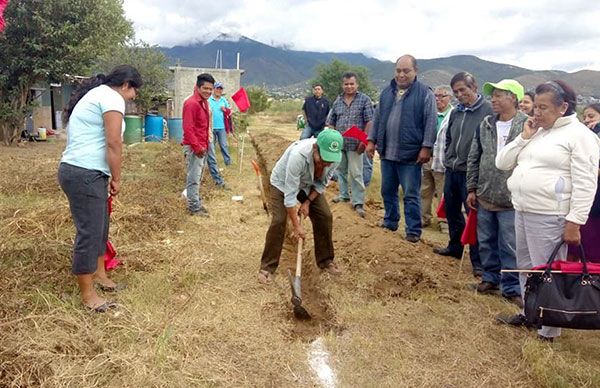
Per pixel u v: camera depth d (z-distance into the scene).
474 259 5.85
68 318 3.95
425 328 4.34
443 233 7.94
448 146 6.01
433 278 5.41
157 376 3.42
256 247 6.27
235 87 20.36
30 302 4.23
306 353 3.90
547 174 3.91
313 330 4.44
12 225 5.85
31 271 4.75
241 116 20.06
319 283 5.30
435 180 7.86
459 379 3.65
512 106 4.92
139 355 3.63
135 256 5.46
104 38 16.53
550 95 3.80
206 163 9.90
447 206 6.20
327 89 39.91
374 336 4.19
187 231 6.69
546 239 3.97
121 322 4.08
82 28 15.58
